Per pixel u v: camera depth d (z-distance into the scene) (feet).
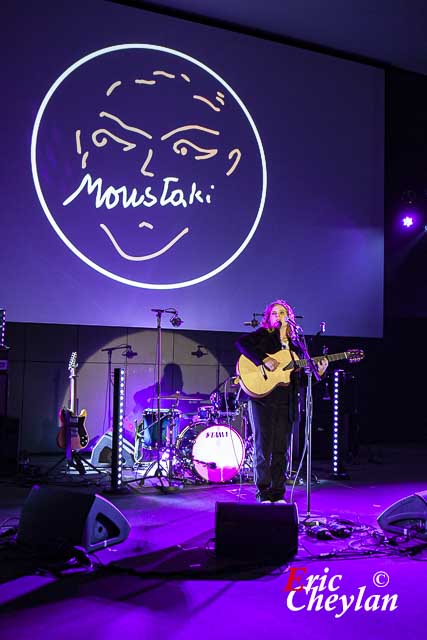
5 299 22.45
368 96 28.27
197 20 25.89
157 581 9.82
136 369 24.13
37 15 23.11
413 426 29.99
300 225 26.66
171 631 8.18
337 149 27.53
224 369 25.31
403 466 22.39
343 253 27.40
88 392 23.61
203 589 9.55
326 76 27.50
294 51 26.96
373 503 15.90
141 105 24.36
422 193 30.60
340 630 8.34
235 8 25.11
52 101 23.18
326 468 21.75
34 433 22.99
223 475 18.38
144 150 24.35
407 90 30.37
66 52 23.43
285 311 15.03
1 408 19.93
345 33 26.68
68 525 10.60
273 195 26.27
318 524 12.94
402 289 30.17
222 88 25.61
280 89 26.61
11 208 22.56
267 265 26.00
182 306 24.70
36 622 8.34
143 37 24.50
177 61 24.95
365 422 28.81
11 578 9.80
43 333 23.17
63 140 23.29
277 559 10.79
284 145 26.55
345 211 27.55
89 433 23.53
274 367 14.33
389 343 29.60
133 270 24.07
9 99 22.65
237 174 25.68
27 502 11.21
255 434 14.57
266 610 8.88
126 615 8.61
